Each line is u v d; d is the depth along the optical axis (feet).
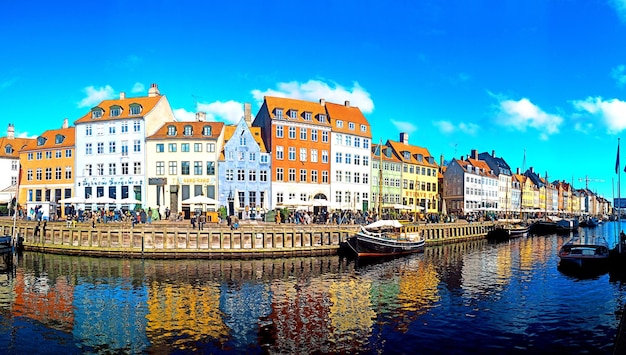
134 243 146.30
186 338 66.59
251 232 148.56
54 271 118.32
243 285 102.37
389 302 87.81
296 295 93.30
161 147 212.23
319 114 237.04
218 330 70.23
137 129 215.10
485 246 198.90
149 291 95.66
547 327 72.28
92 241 149.18
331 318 76.84
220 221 164.66
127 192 214.07
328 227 157.69
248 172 214.28
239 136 214.28
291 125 225.15
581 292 96.73
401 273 120.16
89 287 99.14
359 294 94.58
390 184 275.39
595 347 63.67
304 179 227.20
